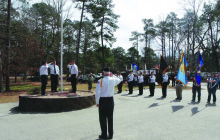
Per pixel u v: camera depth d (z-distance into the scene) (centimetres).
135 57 6956
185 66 1076
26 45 1803
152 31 4622
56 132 495
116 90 1756
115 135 469
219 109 803
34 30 2202
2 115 697
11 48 1697
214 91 956
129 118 648
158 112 748
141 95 1355
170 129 517
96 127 542
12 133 485
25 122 597
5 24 1586
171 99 1127
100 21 3027
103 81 444
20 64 1780
